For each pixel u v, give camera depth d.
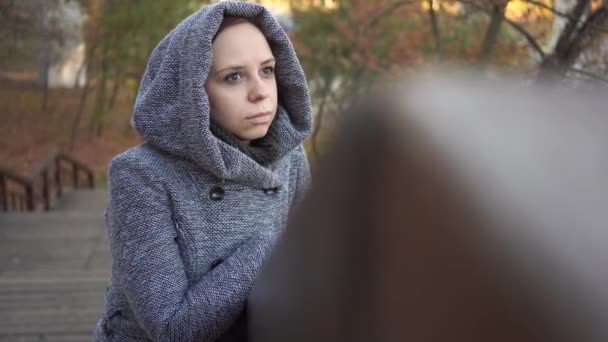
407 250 0.35
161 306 1.12
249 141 1.25
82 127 16.08
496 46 3.80
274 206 1.29
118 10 13.43
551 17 3.71
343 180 0.42
